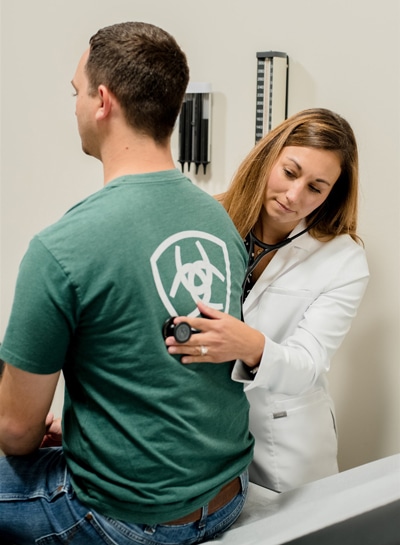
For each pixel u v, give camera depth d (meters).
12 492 1.16
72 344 1.07
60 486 1.14
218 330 1.11
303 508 1.28
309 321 1.55
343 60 1.84
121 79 1.08
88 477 1.09
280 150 1.48
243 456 1.24
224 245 1.15
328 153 1.45
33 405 1.09
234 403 1.20
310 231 1.61
